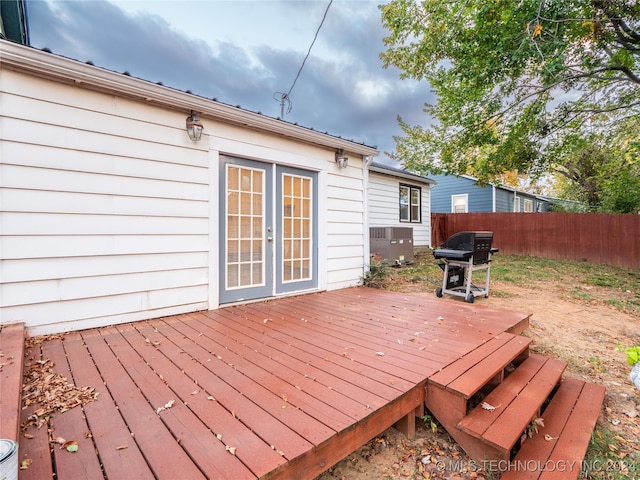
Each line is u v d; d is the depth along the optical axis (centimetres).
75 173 291
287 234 468
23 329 251
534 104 739
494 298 535
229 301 406
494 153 835
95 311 305
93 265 303
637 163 893
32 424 150
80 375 205
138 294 331
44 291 279
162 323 327
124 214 319
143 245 332
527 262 870
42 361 226
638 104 686
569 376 288
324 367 221
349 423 154
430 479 169
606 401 251
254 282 431
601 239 866
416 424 215
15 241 264
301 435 144
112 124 310
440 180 1639
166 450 134
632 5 540
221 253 397
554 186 2108
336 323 332
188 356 240
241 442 139
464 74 693
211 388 190
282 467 126
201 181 372
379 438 199
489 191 1462
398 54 763
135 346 260
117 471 121
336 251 538
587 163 1285
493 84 691
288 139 457
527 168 842
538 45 552
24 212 267
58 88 281
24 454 129
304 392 185
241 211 415
